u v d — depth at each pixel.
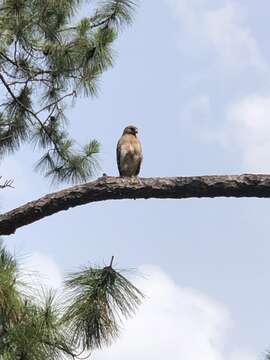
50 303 6.95
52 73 14.77
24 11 13.84
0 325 6.92
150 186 7.87
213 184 7.79
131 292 6.80
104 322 6.70
